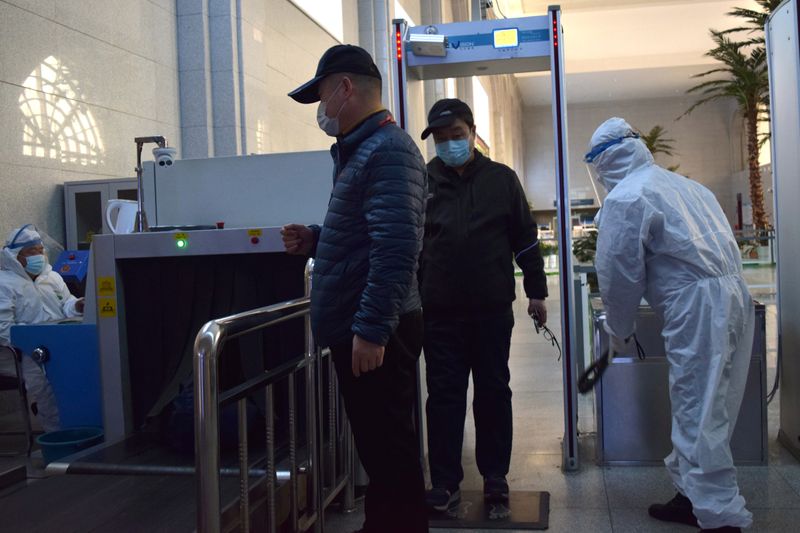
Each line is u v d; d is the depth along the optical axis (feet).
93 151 20.83
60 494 8.38
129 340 11.18
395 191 6.50
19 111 18.12
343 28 40.55
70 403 11.92
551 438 14.06
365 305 6.47
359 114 7.04
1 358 14.52
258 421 10.27
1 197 17.49
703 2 97.81
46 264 16.31
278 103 30.55
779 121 12.62
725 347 8.77
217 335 6.04
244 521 6.89
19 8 18.20
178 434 9.59
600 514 10.11
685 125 156.35
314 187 11.59
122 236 10.68
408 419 7.33
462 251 10.58
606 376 12.02
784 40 12.32
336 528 9.82
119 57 22.11
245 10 26.68
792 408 12.21
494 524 9.86
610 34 113.91
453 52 12.36
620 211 9.09
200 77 25.48
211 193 11.89
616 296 9.29
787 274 12.40
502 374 10.73
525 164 162.20
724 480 8.63
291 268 11.27
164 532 7.18
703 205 9.40
